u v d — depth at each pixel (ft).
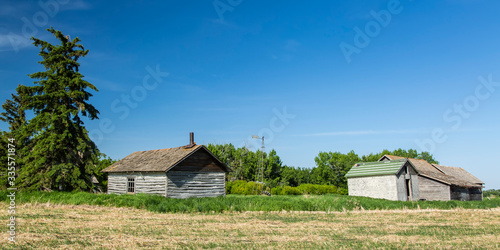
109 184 128.98
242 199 97.96
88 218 63.62
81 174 111.55
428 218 77.36
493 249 41.63
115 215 69.51
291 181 300.40
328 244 44.37
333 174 278.26
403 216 81.00
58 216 64.34
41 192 95.04
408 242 46.24
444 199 153.38
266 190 197.88
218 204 85.30
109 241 42.96
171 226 57.88
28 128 108.27
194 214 76.79
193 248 40.65
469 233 55.26
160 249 39.65
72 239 43.65
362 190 151.64
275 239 47.83
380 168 148.77
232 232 53.36
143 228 54.60
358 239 48.52
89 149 115.96
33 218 60.44
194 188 109.40
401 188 142.00
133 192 115.65
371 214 84.89
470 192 177.37
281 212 84.99
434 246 43.24
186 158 108.88
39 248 38.06
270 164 283.59
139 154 135.64
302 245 43.52
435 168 182.39
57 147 105.50
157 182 106.42
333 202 98.73
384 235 52.44
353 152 289.33
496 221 72.18
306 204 93.91
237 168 283.18
